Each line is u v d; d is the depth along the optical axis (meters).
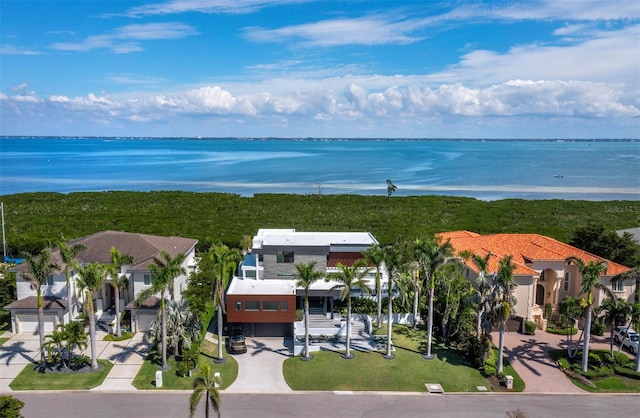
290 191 187.50
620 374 42.28
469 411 36.41
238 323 49.66
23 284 49.06
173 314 42.00
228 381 39.97
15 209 119.06
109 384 38.81
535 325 50.66
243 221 105.75
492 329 51.16
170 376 40.06
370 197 152.12
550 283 54.72
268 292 49.03
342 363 43.53
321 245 54.91
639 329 42.47
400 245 51.66
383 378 41.06
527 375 42.09
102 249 53.22
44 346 40.78
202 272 56.31
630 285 52.41
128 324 49.38
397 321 53.09
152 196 145.88
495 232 95.69
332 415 35.41
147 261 50.62
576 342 48.62
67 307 48.03
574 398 38.69
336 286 46.25
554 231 94.19
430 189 195.00
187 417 34.50
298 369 42.25
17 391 37.44
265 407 36.28
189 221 104.12
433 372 42.28
